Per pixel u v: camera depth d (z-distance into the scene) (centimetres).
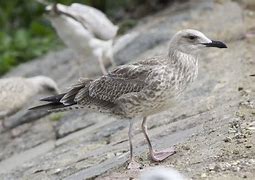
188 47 1073
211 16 1995
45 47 2281
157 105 1073
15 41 2302
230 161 994
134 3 2477
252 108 1191
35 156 1448
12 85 1656
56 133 1555
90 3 2438
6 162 1495
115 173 1072
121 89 1087
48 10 1719
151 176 710
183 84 1077
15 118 1709
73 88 1146
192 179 949
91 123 1511
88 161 1236
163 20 2117
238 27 1809
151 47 1841
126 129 1355
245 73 1428
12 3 2509
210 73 1489
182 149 1099
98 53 1753
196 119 1235
